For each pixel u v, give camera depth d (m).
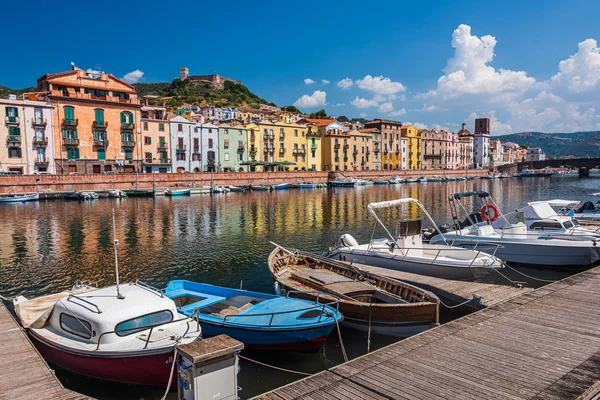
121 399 10.12
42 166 70.31
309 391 7.85
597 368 8.51
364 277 16.50
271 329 11.31
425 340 10.02
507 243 21.44
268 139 101.69
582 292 13.70
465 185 104.25
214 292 14.58
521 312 11.87
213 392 7.16
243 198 67.81
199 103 170.38
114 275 21.67
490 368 8.57
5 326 12.02
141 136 81.12
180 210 50.38
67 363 10.59
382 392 7.75
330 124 114.00
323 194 76.62
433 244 22.39
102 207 53.62
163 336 10.14
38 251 27.19
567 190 81.25
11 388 8.42
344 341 13.14
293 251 20.44
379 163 127.25
